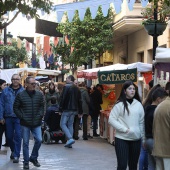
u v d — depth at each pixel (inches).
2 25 497.4
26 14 514.6
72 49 1504.7
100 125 914.7
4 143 791.7
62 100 754.8
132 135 419.2
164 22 703.7
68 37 1400.1
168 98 376.2
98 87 925.8
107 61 1718.8
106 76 790.5
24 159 554.3
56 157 651.5
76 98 762.2
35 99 558.3
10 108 599.8
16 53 1884.8
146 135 417.7
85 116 880.3
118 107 424.2
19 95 555.8
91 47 1393.9
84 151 716.7
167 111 368.2
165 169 370.9
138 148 426.6
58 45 1428.4
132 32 1391.5
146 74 809.5
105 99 938.7
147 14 784.9
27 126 555.8
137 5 1196.5
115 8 552.4
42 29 826.2
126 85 427.2
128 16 1197.1
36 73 1360.7
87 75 929.5
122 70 783.1
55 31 840.3
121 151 420.5
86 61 1464.1
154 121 375.9
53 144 799.7
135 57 1376.7
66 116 756.6
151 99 438.6
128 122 421.1
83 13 573.0
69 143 749.9
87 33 1395.2
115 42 1635.1
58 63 2218.3
